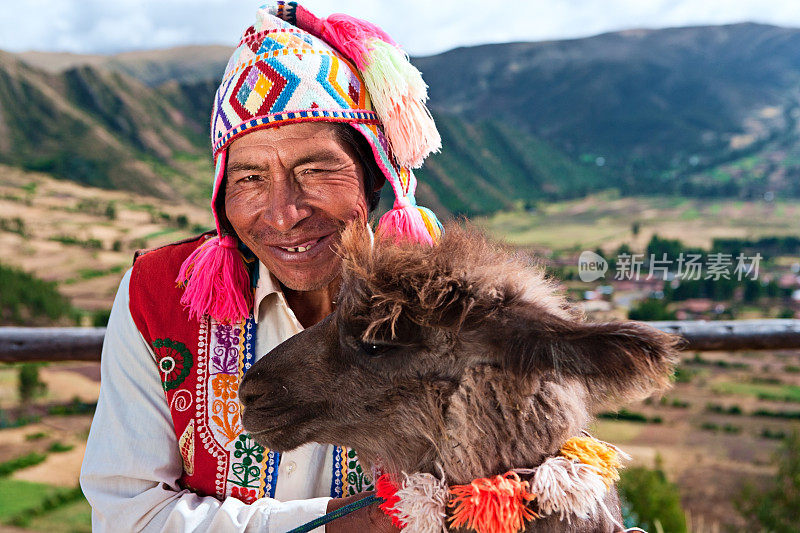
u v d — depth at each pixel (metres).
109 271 88.56
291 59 1.78
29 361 4.93
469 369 1.72
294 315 2.03
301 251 1.86
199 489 1.93
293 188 1.82
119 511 1.82
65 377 56.97
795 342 5.50
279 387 1.82
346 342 1.79
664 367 1.50
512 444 1.70
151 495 1.82
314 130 1.80
